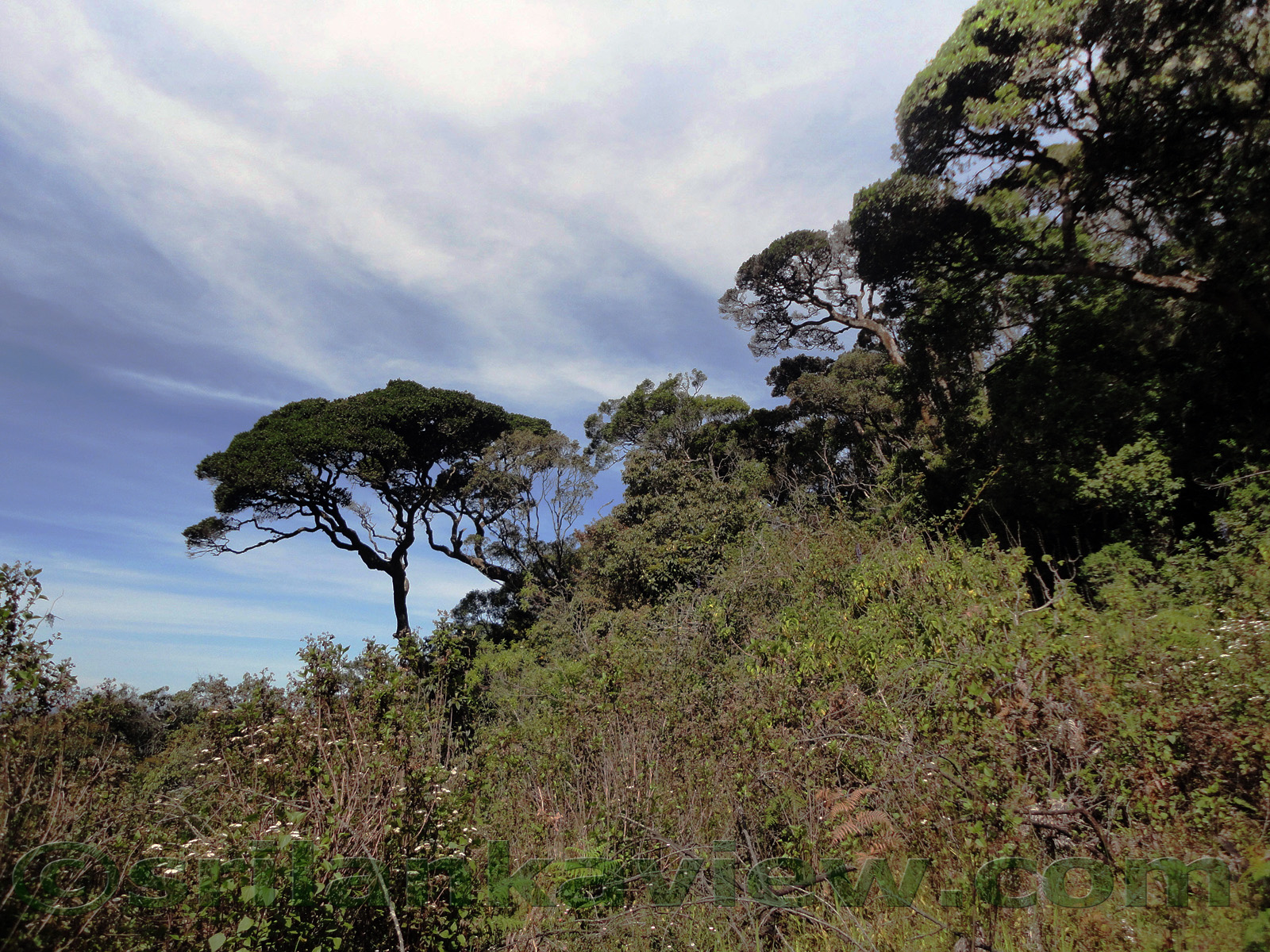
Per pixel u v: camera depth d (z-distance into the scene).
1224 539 7.67
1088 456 9.52
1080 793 3.32
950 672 3.92
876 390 19.08
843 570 8.76
